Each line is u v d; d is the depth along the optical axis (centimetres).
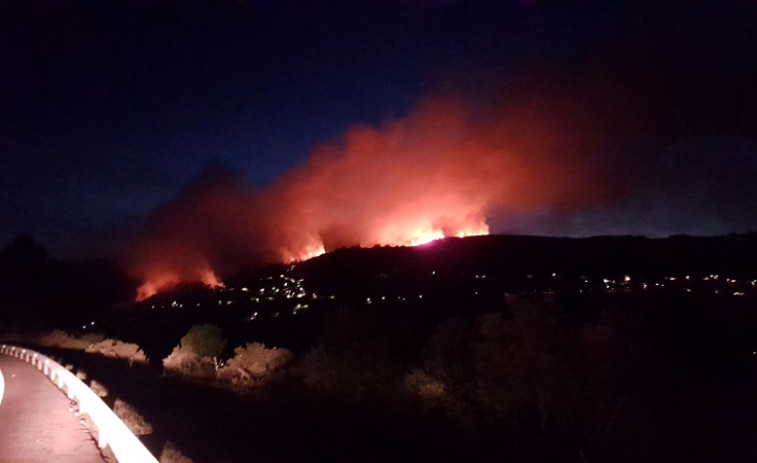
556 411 1762
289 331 4491
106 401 1944
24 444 1262
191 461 1150
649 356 1767
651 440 1656
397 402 2277
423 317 4234
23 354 3650
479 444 1781
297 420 2053
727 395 2028
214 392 2570
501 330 1978
